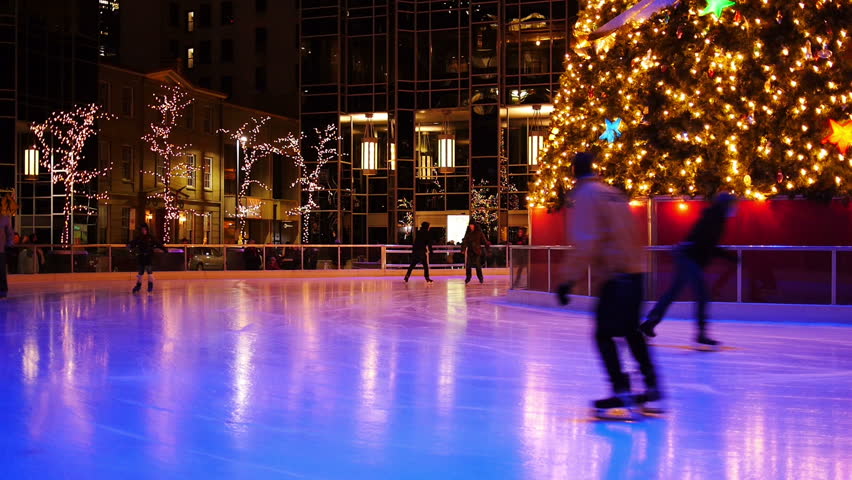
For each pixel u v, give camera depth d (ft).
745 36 43.80
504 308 54.65
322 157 171.94
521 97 167.53
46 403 22.65
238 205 171.12
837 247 42.60
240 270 107.96
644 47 47.83
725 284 44.68
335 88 171.94
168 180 158.71
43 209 140.15
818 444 18.04
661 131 46.14
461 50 169.99
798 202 43.70
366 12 171.83
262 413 21.33
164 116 160.15
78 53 145.48
